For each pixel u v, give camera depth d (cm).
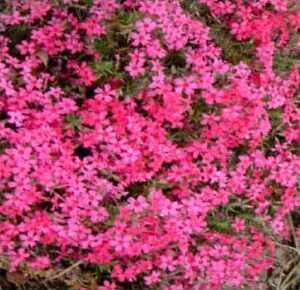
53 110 71
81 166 71
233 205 78
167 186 75
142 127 74
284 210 80
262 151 80
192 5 79
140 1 76
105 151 72
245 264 78
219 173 76
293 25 83
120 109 72
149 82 75
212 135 76
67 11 76
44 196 72
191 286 76
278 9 81
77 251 73
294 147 83
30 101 72
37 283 76
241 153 80
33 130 70
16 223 72
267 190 80
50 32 74
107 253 72
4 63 74
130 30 74
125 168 72
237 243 76
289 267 90
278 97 79
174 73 76
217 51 77
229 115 76
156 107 74
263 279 87
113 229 71
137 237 72
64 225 71
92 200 71
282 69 84
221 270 75
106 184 71
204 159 76
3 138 71
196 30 77
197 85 75
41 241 71
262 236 79
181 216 74
